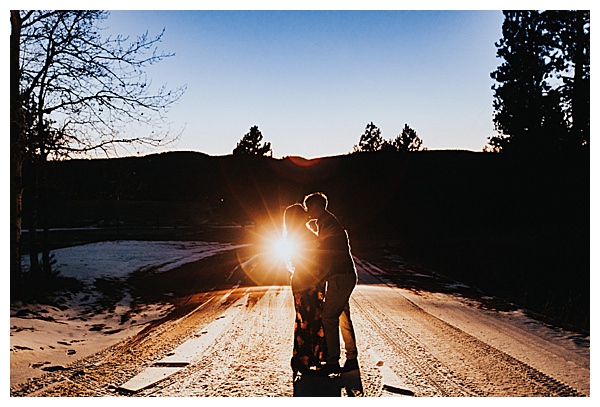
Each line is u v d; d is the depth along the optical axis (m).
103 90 15.36
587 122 28.05
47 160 16.42
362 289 17.56
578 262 22.95
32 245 17.55
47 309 13.40
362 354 8.57
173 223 68.12
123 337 10.75
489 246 31.52
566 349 9.05
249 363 8.06
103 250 34.03
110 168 17.89
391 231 50.03
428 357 8.37
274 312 13.06
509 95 32.50
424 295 16.42
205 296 16.89
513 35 32.78
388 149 53.12
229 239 49.81
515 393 6.59
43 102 15.41
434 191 47.19
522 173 29.66
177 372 7.60
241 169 72.62
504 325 11.37
